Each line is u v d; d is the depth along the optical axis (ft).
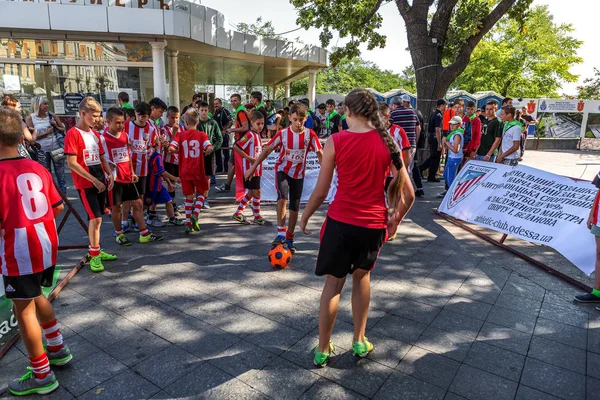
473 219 20.21
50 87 36.70
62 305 12.17
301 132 15.98
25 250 7.95
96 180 13.88
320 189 8.83
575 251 15.42
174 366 9.36
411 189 8.98
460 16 37.60
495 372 9.30
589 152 69.77
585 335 10.96
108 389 8.59
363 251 8.87
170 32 34.81
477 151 27.07
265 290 13.33
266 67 59.93
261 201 25.85
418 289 13.62
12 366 9.37
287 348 10.11
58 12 32.30
